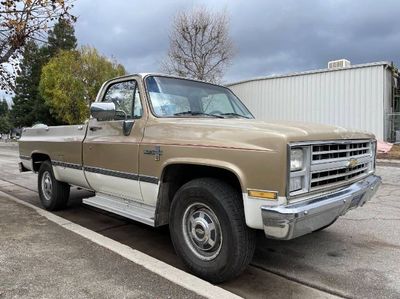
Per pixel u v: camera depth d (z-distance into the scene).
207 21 32.41
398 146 18.59
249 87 24.50
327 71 21.06
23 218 5.91
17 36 7.10
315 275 3.96
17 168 14.66
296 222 3.17
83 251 4.39
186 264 3.91
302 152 3.40
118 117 4.93
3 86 8.52
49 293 3.35
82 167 5.58
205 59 32.75
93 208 6.97
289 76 22.58
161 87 4.80
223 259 3.55
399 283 3.77
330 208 3.51
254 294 3.54
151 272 3.80
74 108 34.75
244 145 3.40
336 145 3.81
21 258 4.16
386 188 9.05
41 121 48.16
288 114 22.70
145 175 4.38
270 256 4.50
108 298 3.27
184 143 3.91
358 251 4.67
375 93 19.50
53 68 34.41
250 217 3.35
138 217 4.44
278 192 3.21
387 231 5.46
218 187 3.62
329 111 21.08
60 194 6.55
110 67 35.91
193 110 4.88
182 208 3.90
